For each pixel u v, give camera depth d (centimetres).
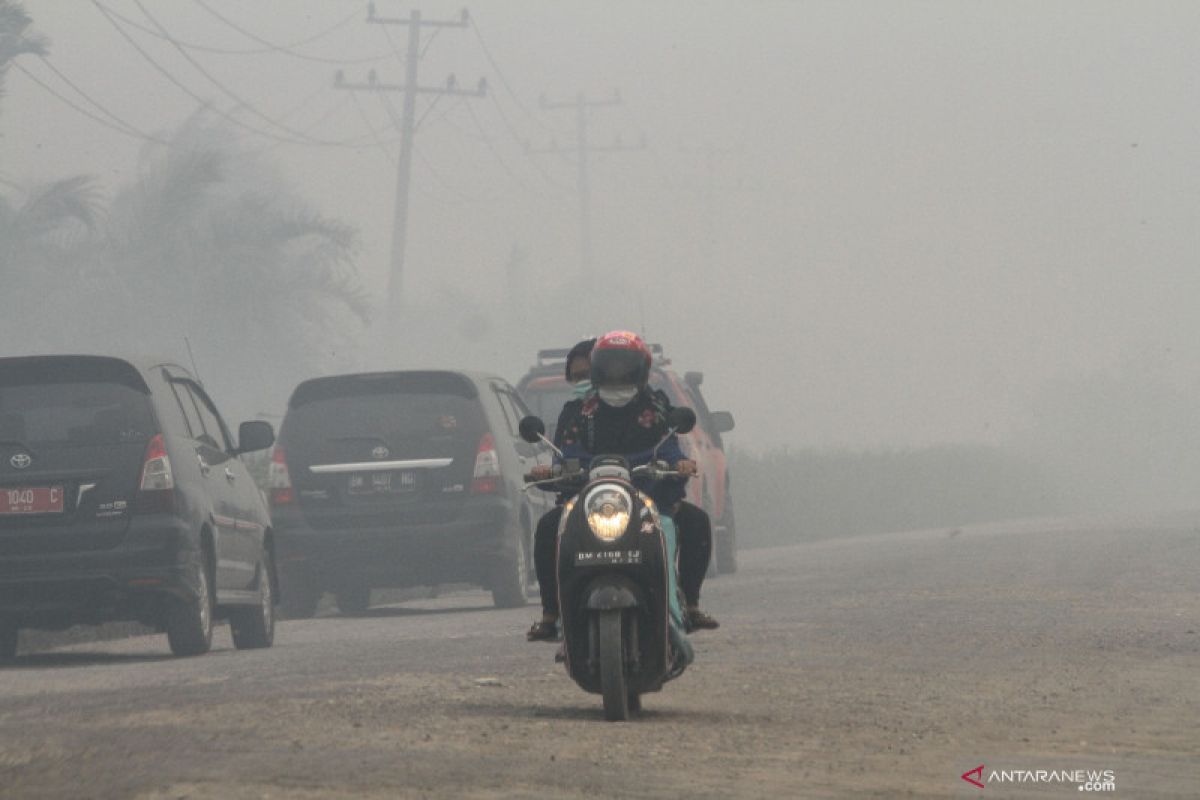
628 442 2569
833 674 3156
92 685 3136
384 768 1977
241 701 2675
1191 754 2245
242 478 4550
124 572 3838
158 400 4000
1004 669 3238
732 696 2825
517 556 5594
